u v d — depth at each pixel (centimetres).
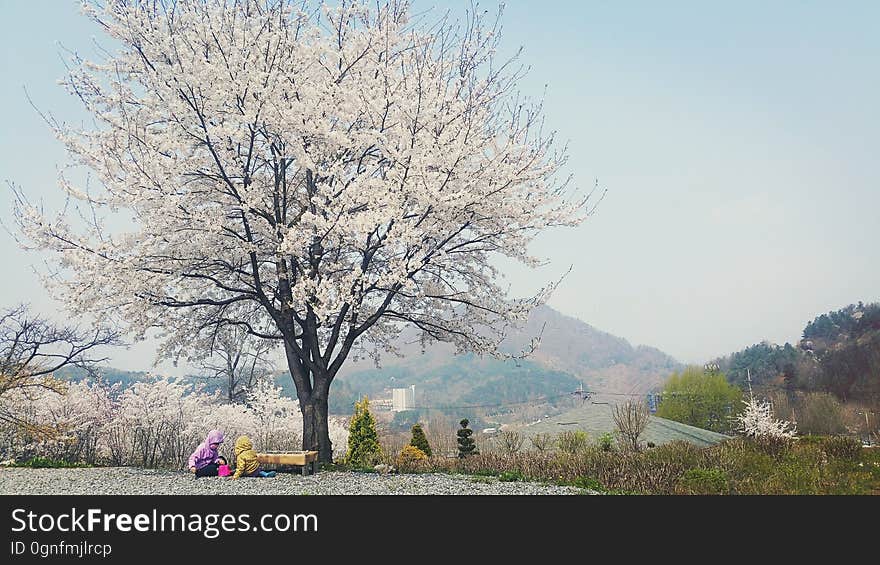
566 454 1555
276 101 1250
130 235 1267
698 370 5450
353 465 1352
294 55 1345
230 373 2448
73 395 1805
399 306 1590
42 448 1662
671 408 5116
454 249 1437
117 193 1220
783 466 1559
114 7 1255
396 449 1875
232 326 1588
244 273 1367
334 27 1425
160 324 1397
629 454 1541
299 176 1477
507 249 1475
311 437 1370
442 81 1420
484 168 1400
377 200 1277
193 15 1257
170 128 1268
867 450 1909
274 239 1327
